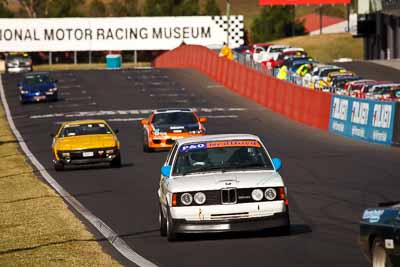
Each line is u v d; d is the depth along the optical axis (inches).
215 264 1146.0
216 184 1280.8
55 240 1352.1
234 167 1341.0
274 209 1279.5
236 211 1270.9
